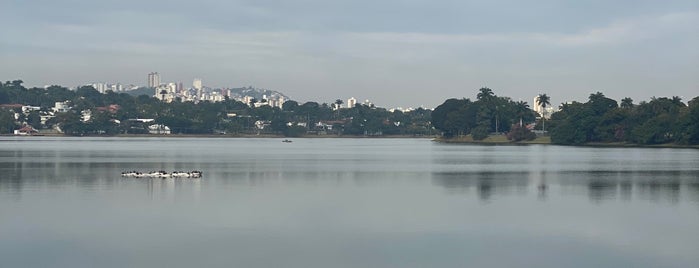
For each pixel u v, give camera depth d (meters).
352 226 63.78
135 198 82.38
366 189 94.94
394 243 56.56
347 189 94.75
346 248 54.62
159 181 104.19
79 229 61.47
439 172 126.50
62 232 60.12
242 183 102.25
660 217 69.25
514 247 55.31
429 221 66.69
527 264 50.25
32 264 49.75
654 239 58.31
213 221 65.88
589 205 78.06
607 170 130.38
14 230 60.94
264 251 53.50
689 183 102.62
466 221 66.69
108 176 112.06
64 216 68.25
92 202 78.44
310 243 56.34
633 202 80.56
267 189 93.94
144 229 61.59
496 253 53.34
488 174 121.62
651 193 89.56
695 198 84.19
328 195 87.19
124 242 56.31
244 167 139.38
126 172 118.69
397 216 69.69
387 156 190.25
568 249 54.72
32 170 125.25
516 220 67.44
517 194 88.88
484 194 88.94
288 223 65.19
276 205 77.06
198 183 101.69
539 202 80.62
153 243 56.00
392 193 90.12
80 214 69.56
